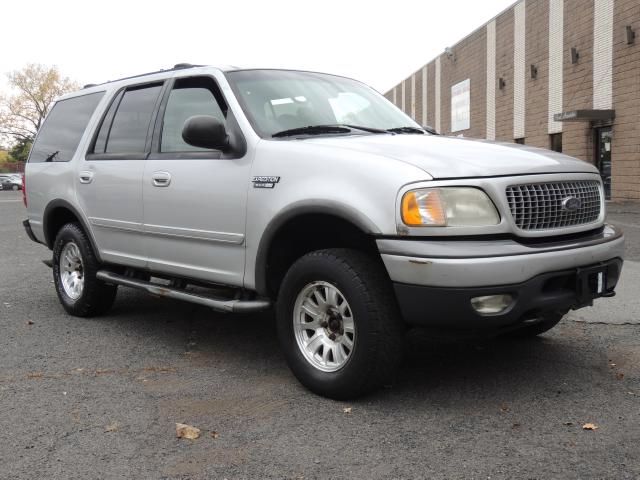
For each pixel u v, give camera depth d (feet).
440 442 10.81
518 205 11.83
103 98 19.53
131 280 17.49
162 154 16.33
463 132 101.40
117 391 13.57
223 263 14.70
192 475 9.91
